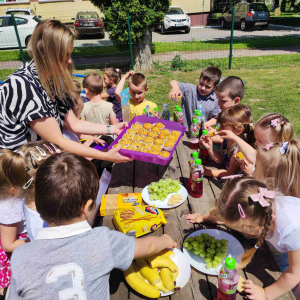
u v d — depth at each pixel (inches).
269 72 348.2
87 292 42.6
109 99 180.9
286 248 55.0
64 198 44.4
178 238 65.4
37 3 653.3
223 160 98.3
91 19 567.2
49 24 67.9
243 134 96.2
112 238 47.3
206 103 134.9
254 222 52.3
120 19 352.2
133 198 77.0
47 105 75.0
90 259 43.7
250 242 64.6
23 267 42.5
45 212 45.5
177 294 52.7
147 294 51.5
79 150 78.2
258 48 480.4
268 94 271.9
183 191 80.5
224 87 111.0
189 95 136.7
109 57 452.1
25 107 71.0
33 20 498.9
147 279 54.1
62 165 46.7
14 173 62.2
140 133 102.3
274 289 52.2
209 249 59.2
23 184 63.4
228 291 48.1
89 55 466.6
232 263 46.3
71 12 665.6
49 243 43.9
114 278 56.6
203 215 70.8
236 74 343.9
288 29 669.3
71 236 44.8
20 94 69.9
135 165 98.3
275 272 56.9
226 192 55.3
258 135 83.8
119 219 66.8
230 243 63.1
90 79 142.2
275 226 55.9
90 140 122.0
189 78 337.1
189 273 56.1
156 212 69.0
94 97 146.8
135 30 360.5
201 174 76.8
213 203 76.5
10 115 72.1
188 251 61.6
